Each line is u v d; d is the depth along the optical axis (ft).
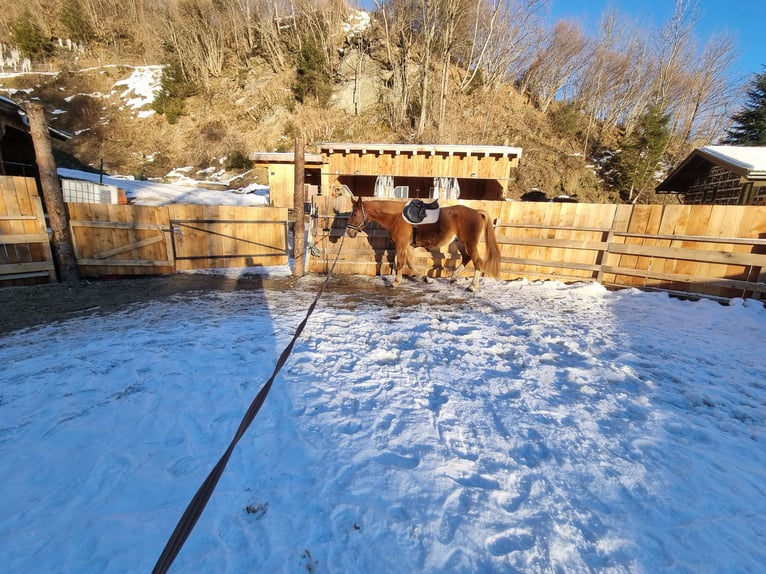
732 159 29.01
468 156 40.70
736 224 18.28
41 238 20.01
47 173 19.52
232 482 6.67
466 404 9.46
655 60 108.78
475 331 14.67
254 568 5.16
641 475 7.01
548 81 114.62
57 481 6.68
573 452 7.67
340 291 20.94
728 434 8.53
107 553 5.32
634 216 20.86
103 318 15.34
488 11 98.22
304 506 6.20
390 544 5.55
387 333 14.40
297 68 101.35
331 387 10.14
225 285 21.62
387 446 7.77
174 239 23.97
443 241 20.42
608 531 5.78
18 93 104.01
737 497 6.54
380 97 93.81
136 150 92.94
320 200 24.79
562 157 88.53
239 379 10.33
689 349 13.51
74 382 10.05
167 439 7.86
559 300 19.72
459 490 6.55
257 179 78.59
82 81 111.14
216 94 106.63
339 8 112.37
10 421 8.40
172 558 3.54
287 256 26.86
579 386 10.53
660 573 5.13
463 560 5.30
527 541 5.59
